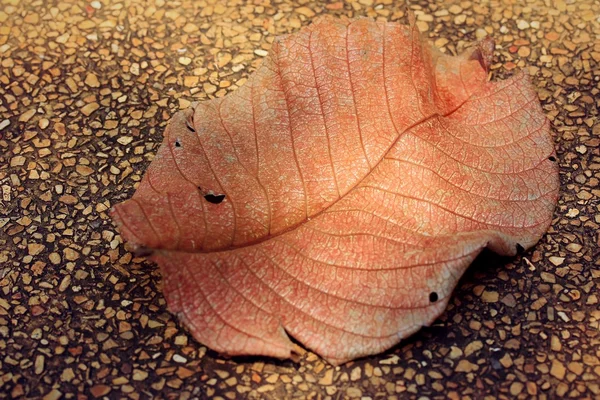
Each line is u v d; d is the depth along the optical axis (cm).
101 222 56
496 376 52
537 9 63
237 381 52
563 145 58
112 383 52
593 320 53
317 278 52
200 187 53
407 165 53
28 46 62
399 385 52
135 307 54
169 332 53
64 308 54
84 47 62
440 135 54
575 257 55
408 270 51
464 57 58
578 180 57
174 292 51
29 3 64
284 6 64
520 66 61
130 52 62
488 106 56
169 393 52
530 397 52
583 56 62
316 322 51
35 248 56
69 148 59
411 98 54
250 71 61
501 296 54
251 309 51
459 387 52
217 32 63
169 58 62
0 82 61
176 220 52
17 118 60
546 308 54
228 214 52
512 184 54
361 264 52
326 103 54
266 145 54
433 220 53
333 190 53
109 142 59
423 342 53
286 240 52
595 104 60
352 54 55
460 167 54
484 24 63
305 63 55
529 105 57
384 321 51
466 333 53
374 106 54
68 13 63
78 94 60
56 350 53
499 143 55
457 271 51
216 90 60
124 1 64
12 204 57
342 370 52
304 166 53
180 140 54
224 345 51
